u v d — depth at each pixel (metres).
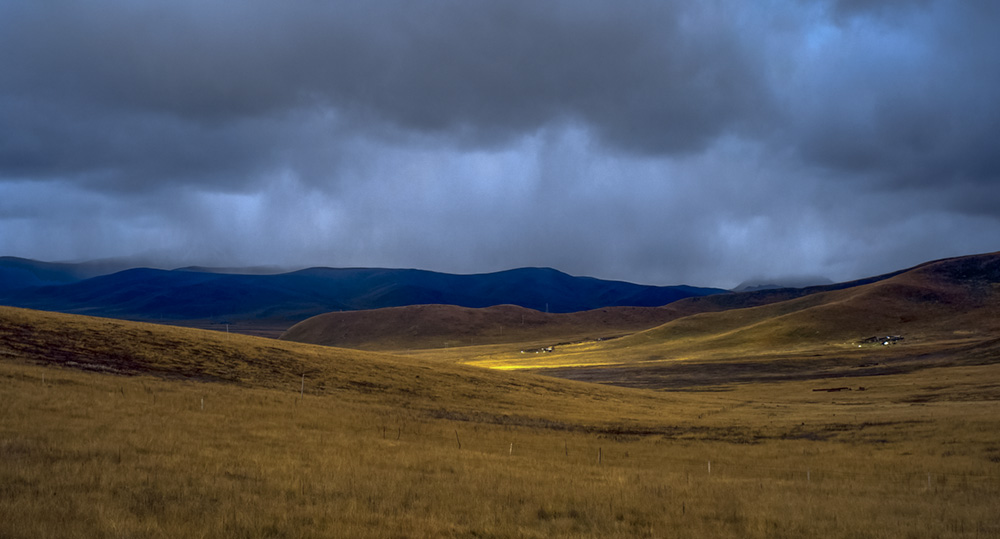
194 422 25.97
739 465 29.30
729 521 16.05
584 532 13.62
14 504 11.25
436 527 12.65
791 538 14.33
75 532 9.88
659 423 44.31
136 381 37.25
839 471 27.62
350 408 38.19
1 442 17.42
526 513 14.99
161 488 14.04
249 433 25.17
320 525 12.01
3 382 29.28
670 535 13.95
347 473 18.69
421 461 22.80
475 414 43.06
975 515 17.66
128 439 20.38
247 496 14.05
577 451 30.91
